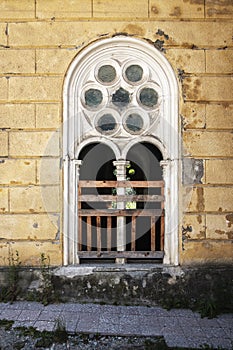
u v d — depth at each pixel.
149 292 4.46
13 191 4.54
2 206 4.54
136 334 3.71
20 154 4.54
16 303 4.40
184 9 4.55
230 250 4.54
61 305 4.36
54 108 4.54
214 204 4.54
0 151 4.54
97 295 4.47
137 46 4.57
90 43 4.54
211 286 4.46
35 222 4.54
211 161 4.55
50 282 4.48
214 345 3.51
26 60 4.54
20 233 4.54
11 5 4.54
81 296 4.47
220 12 4.57
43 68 4.54
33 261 4.54
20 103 4.55
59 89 4.55
